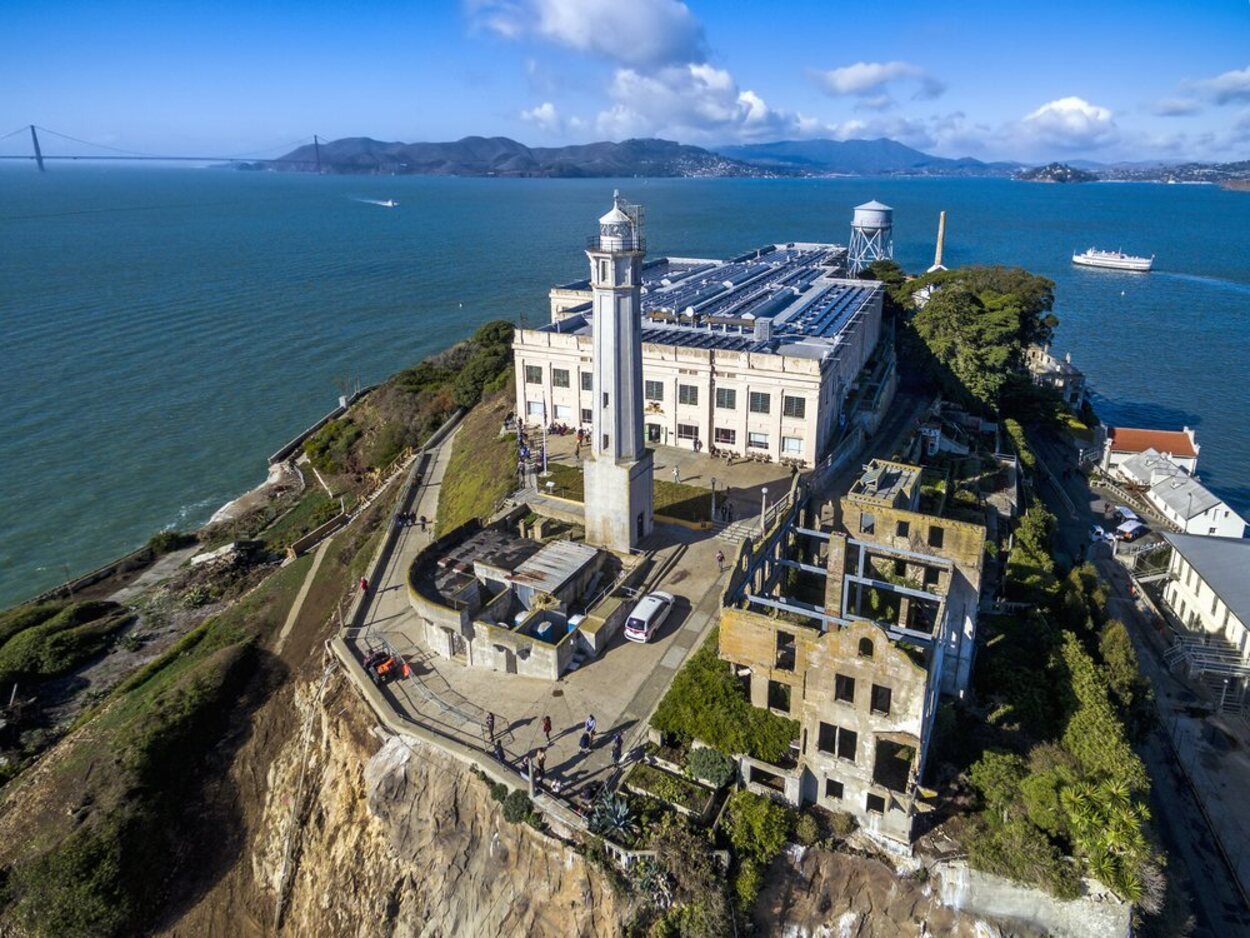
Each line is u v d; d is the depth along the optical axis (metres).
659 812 34.50
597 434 54.59
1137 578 67.75
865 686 32.38
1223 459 103.12
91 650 63.59
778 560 46.72
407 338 146.75
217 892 42.12
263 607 62.38
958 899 32.41
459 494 73.25
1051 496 85.62
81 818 43.03
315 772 43.69
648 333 79.50
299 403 116.06
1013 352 97.94
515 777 37.16
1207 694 55.00
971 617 41.72
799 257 136.50
